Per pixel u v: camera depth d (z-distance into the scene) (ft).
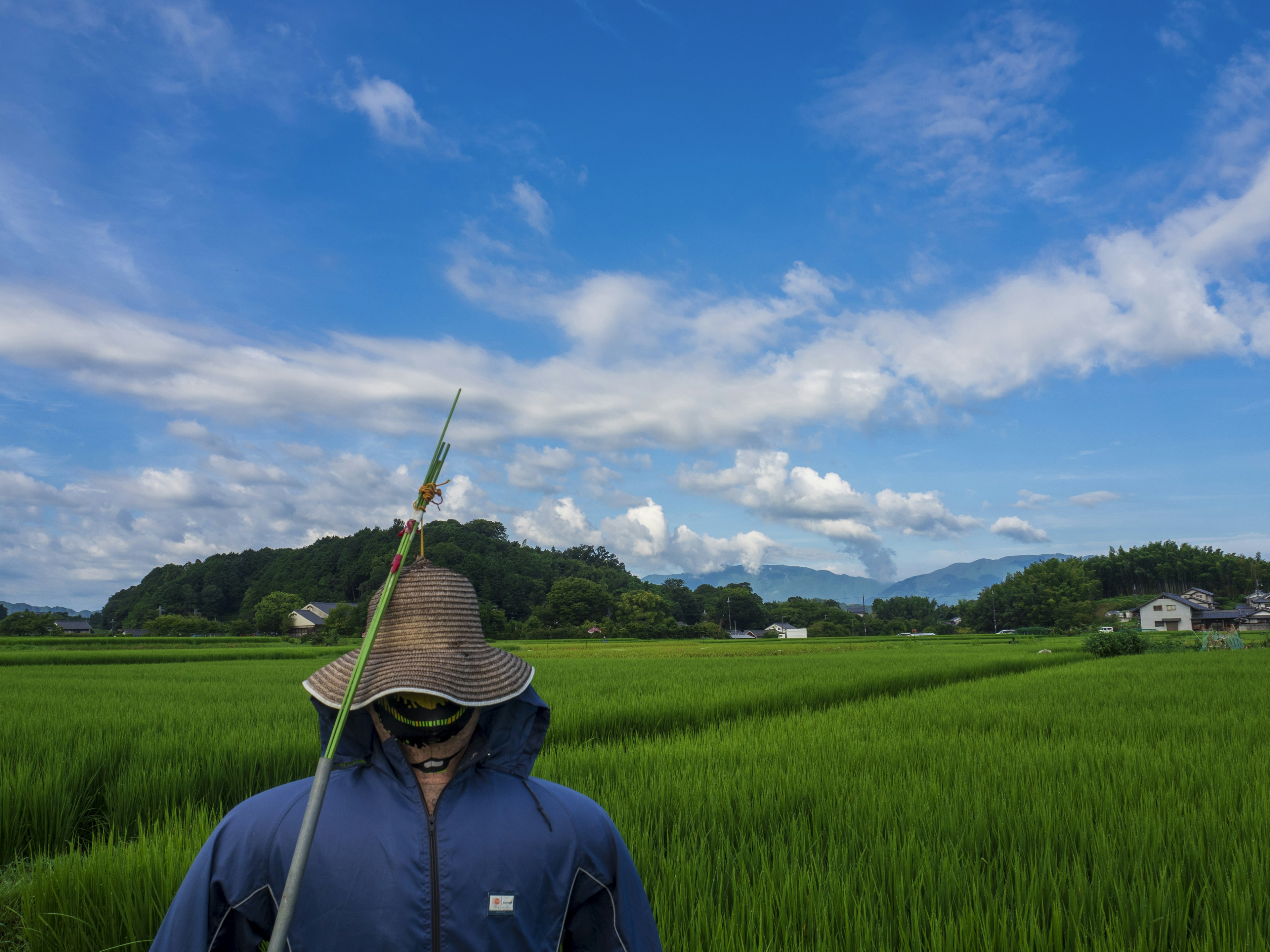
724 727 38.22
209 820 20.02
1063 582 449.48
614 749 29.73
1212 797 19.75
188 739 31.07
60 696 54.44
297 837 5.28
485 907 5.12
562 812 5.74
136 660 134.82
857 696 61.05
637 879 6.12
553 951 5.39
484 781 5.71
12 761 26.58
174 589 504.02
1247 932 12.00
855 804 19.44
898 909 13.60
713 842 17.25
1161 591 543.39
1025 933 12.07
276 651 158.30
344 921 5.05
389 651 5.73
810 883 14.10
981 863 15.58
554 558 586.86
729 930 12.87
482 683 5.55
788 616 527.40
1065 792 20.24
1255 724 34.19
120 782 24.50
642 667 95.86
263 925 5.31
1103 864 14.56
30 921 13.61
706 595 558.15
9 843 20.63
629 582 558.97
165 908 13.96
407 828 5.31
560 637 353.51
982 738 30.53
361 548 460.55
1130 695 49.37
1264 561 534.37
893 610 607.37
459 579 6.09
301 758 28.71
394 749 5.52
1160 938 12.25
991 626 479.41
